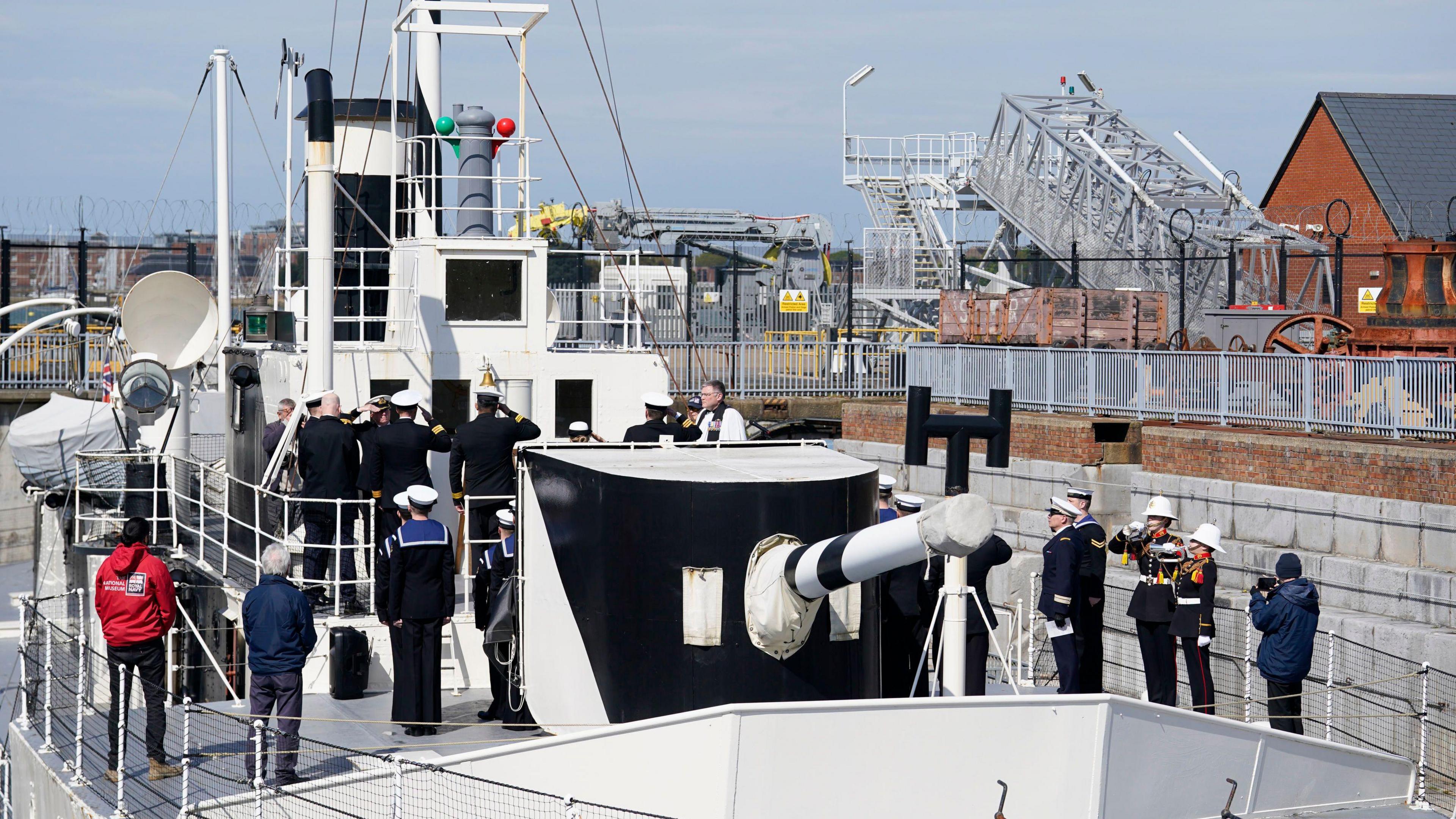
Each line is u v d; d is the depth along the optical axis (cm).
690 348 12100
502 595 4219
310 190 5275
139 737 4044
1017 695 4122
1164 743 3878
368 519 5044
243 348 6469
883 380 12194
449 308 5881
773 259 17025
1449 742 5512
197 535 6053
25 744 4556
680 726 3425
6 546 11688
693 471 3762
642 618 3666
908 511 4700
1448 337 8519
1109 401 8762
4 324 12631
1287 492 6825
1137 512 7738
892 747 3503
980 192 17588
